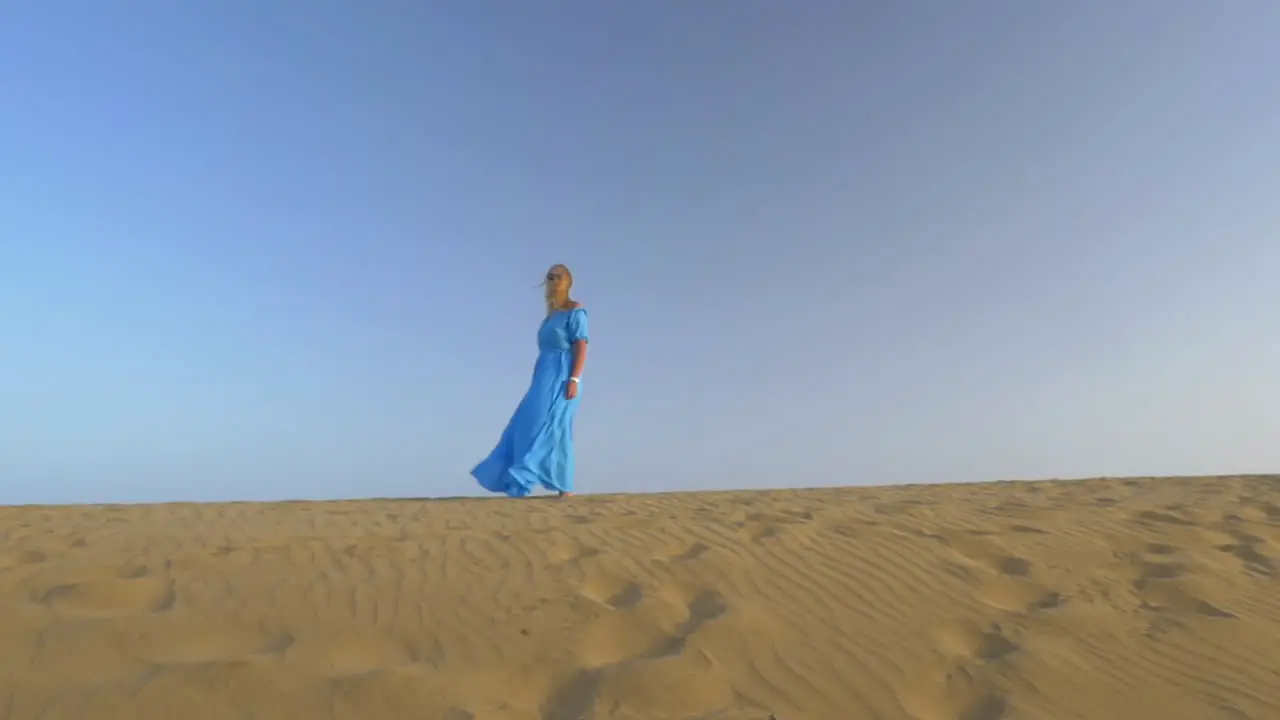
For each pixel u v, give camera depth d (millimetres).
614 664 3188
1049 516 6027
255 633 3312
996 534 5281
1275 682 3312
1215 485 8953
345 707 2771
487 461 8172
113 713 2672
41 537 4883
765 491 9039
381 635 3336
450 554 4414
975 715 3035
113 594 3615
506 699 2920
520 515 5980
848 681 3174
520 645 3301
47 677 2877
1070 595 4172
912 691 3129
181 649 3145
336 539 4738
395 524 5469
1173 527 5617
